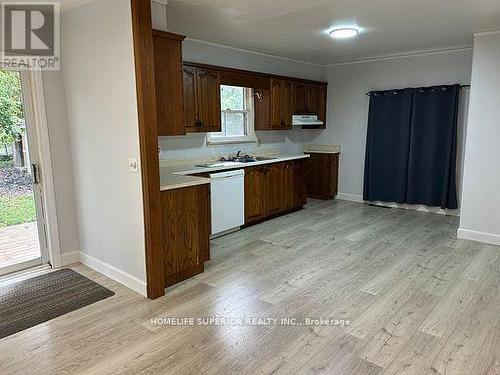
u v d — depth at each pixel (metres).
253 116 5.77
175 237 3.23
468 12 3.44
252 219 5.07
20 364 2.23
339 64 6.60
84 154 3.44
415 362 2.21
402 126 5.88
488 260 3.78
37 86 3.38
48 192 3.56
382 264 3.70
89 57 3.12
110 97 3.00
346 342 2.41
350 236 4.62
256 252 4.08
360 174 6.61
